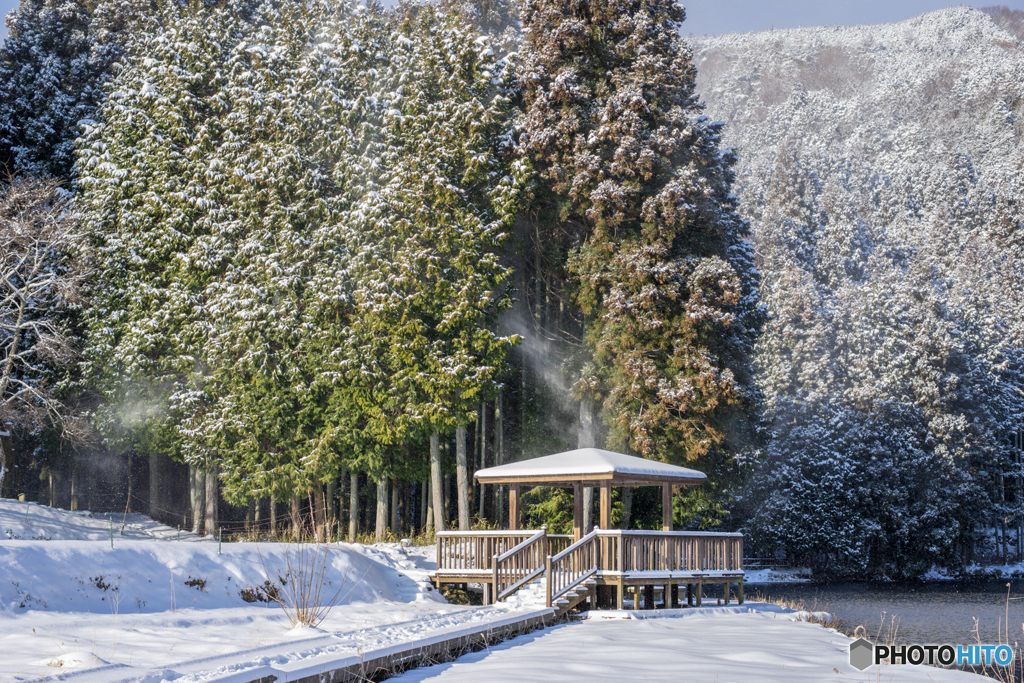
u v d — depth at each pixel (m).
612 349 31.30
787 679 9.75
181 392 32.81
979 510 66.31
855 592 49.19
